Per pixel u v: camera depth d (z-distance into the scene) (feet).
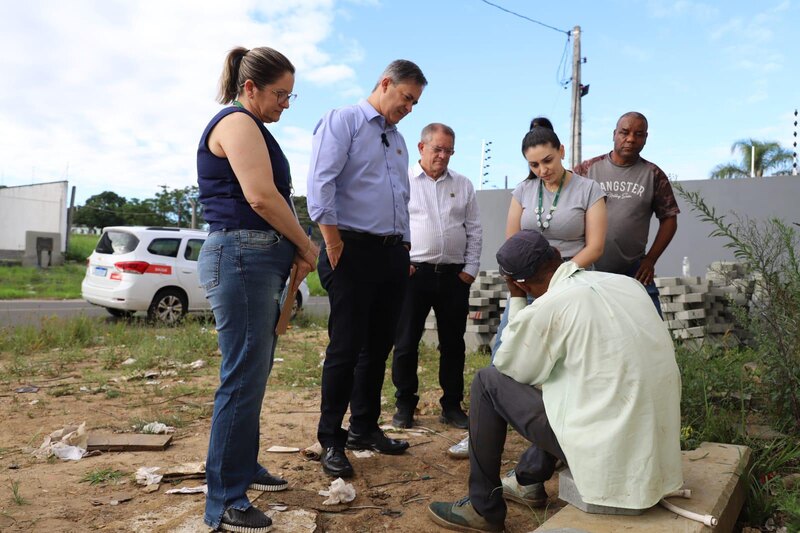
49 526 9.14
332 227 11.33
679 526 7.68
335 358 11.59
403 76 11.74
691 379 13.99
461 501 9.66
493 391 8.93
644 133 13.98
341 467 11.43
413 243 15.01
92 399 17.66
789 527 8.91
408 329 15.02
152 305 35.27
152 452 12.96
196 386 19.69
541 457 9.70
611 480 7.79
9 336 27.96
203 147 9.12
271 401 17.85
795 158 55.52
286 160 9.61
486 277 26.07
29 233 79.30
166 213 211.20
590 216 12.63
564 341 8.07
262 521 8.91
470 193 15.57
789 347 12.56
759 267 12.77
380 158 11.95
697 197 13.83
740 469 9.94
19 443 13.50
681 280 23.39
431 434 14.43
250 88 9.16
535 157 12.50
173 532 8.79
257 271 8.96
